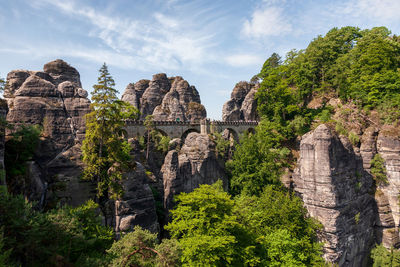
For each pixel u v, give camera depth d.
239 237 32.16
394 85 52.59
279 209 40.38
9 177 27.92
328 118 58.97
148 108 89.12
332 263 40.59
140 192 35.34
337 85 64.31
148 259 20.38
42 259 17.41
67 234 19.41
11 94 41.38
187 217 31.42
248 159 53.34
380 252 46.12
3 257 13.53
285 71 78.81
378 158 49.66
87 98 42.31
